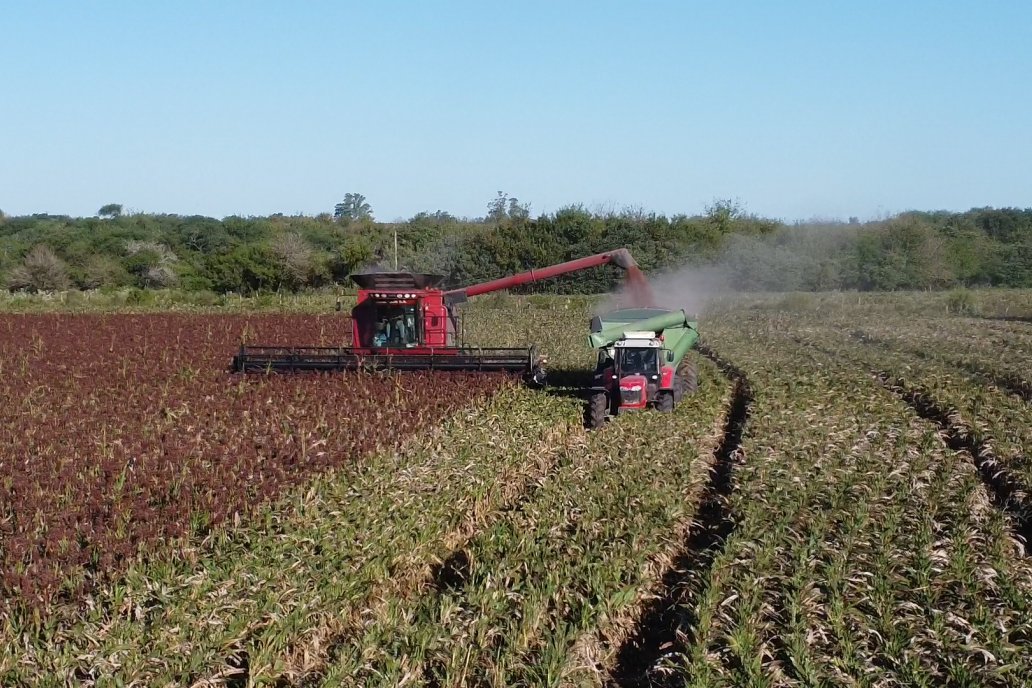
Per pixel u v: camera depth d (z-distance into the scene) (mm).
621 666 11375
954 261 75875
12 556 12016
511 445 19047
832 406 24375
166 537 13008
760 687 9570
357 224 122750
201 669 9969
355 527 13703
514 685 10000
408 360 28234
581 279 72750
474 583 12219
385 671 10125
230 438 19250
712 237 76938
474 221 120250
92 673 9680
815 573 12328
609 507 15172
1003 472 17781
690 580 12570
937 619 10789
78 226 113438
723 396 26844
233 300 67438
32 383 27969
